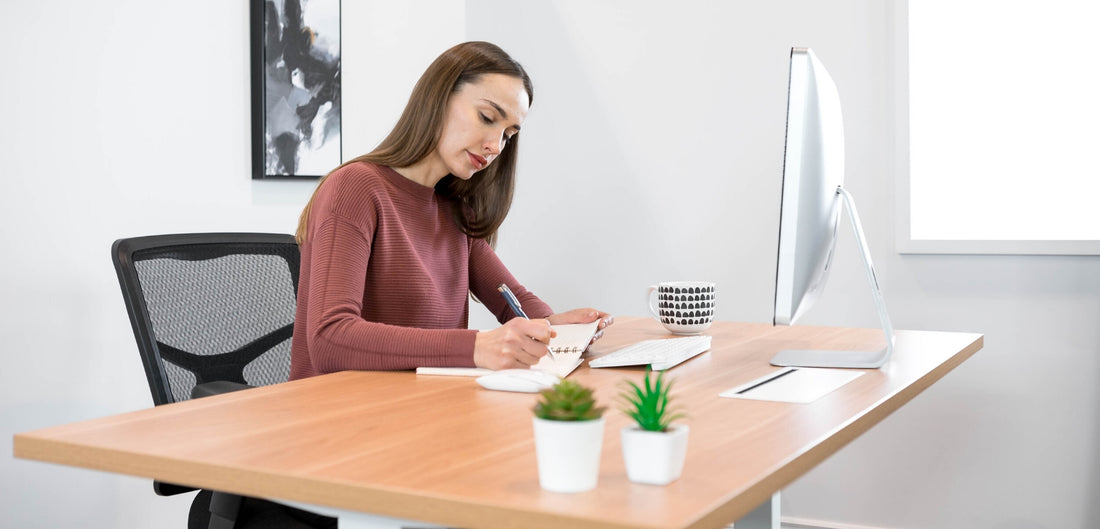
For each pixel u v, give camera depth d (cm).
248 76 246
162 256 160
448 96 159
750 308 288
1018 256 255
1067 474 252
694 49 292
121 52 211
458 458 84
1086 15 255
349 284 143
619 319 207
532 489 74
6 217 188
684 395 117
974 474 261
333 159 271
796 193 130
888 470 270
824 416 103
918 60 270
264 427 97
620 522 66
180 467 84
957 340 172
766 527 142
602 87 305
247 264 174
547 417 73
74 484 204
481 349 132
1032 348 254
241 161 244
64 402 200
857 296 272
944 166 269
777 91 282
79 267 203
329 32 268
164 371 149
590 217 308
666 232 298
